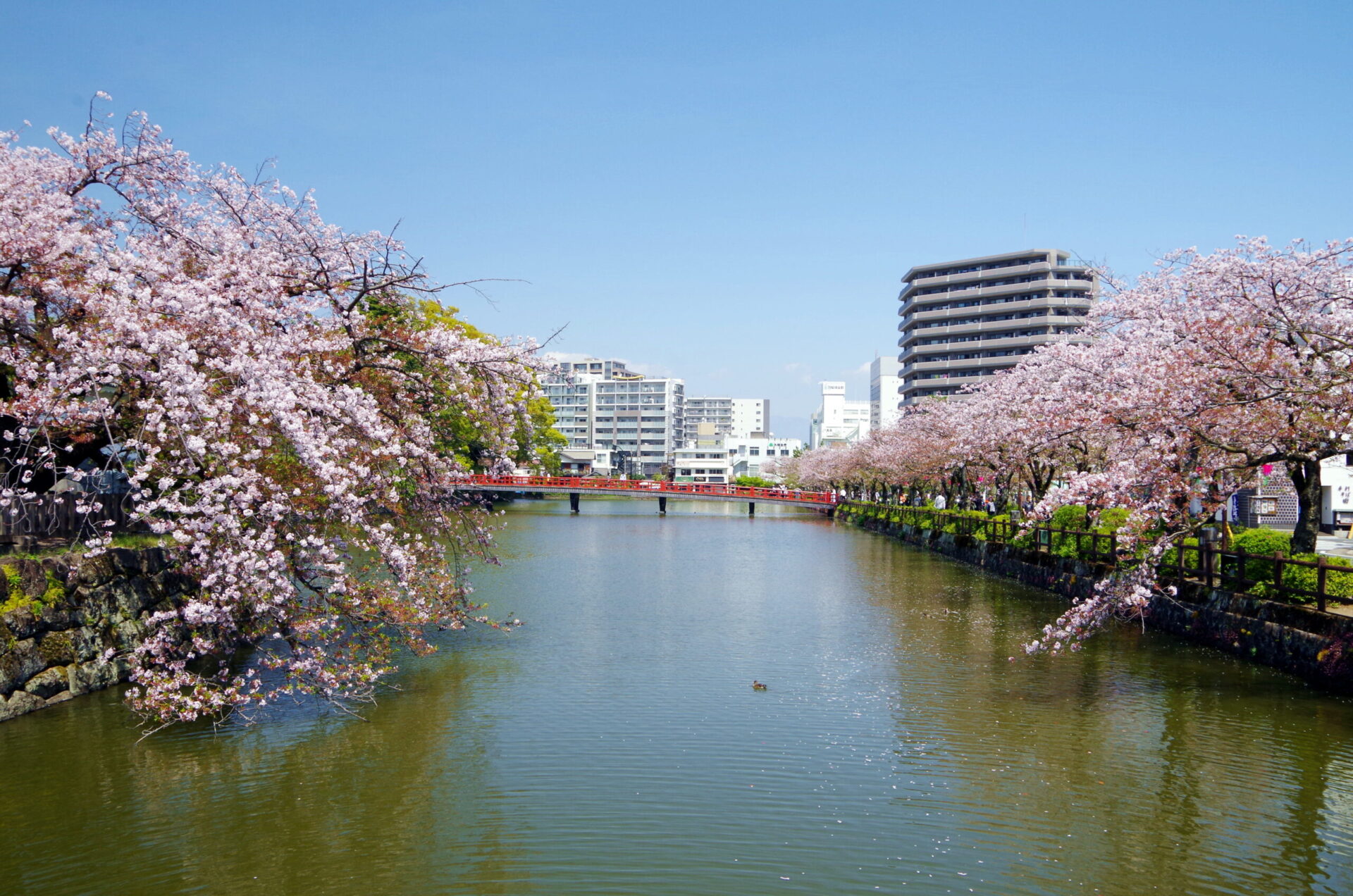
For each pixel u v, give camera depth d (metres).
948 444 33.38
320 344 11.73
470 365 13.28
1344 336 13.46
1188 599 17.09
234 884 7.68
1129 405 13.93
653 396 146.38
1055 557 24.44
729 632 18.33
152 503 9.65
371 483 11.59
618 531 51.00
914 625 19.23
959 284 97.75
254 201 12.75
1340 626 12.85
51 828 8.62
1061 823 8.94
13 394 11.56
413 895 7.52
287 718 11.86
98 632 12.14
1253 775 10.10
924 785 9.84
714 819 9.00
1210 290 15.22
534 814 9.09
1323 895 7.60
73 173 11.88
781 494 71.56
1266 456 12.88
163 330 9.80
